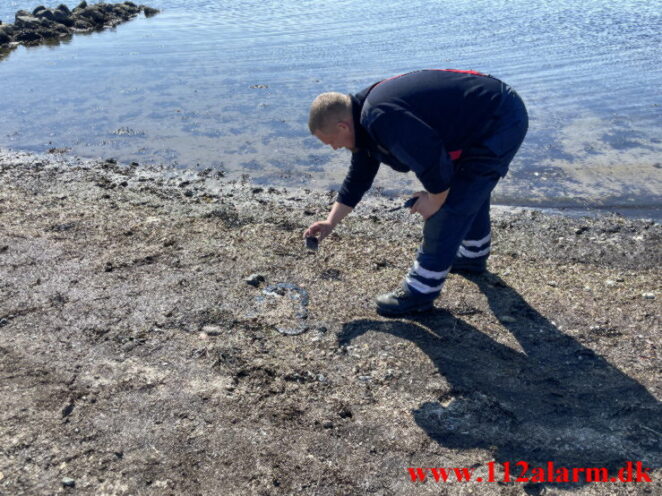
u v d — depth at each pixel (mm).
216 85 8852
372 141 3199
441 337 3598
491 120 3113
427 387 3178
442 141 3045
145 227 4941
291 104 8055
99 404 2986
